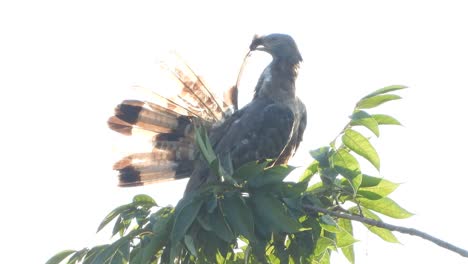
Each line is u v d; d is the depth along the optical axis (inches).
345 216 325.7
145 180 450.9
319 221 326.0
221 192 304.7
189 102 455.2
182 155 450.9
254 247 311.4
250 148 435.5
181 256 317.7
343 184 337.4
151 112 450.6
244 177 307.0
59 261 324.8
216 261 321.4
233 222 295.6
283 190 311.1
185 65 453.1
